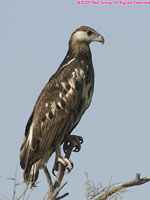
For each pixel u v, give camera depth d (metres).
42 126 12.05
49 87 12.52
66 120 12.18
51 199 8.62
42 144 11.89
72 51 13.06
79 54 12.85
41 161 11.77
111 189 8.52
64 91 12.24
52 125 12.04
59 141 11.91
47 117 12.09
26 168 11.73
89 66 12.80
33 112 12.55
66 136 12.09
